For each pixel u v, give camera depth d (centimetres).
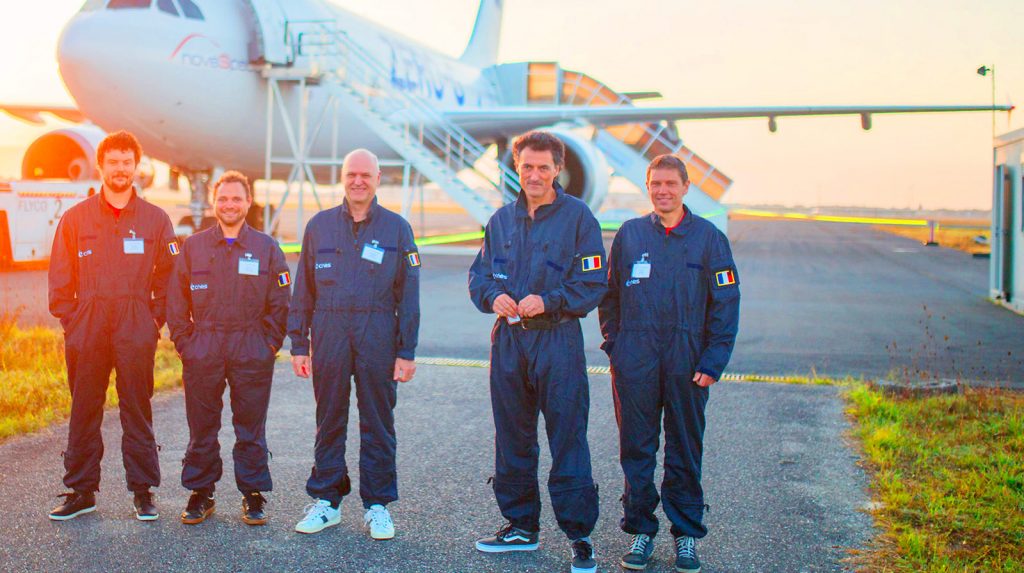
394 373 420
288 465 506
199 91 1636
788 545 388
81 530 400
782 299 1435
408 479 482
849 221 9719
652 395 381
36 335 887
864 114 2300
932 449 530
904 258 2525
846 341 1006
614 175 2683
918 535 389
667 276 380
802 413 641
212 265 415
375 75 2022
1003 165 1371
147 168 2048
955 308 1324
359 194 411
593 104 3050
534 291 380
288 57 1772
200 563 364
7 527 400
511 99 3075
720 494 458
